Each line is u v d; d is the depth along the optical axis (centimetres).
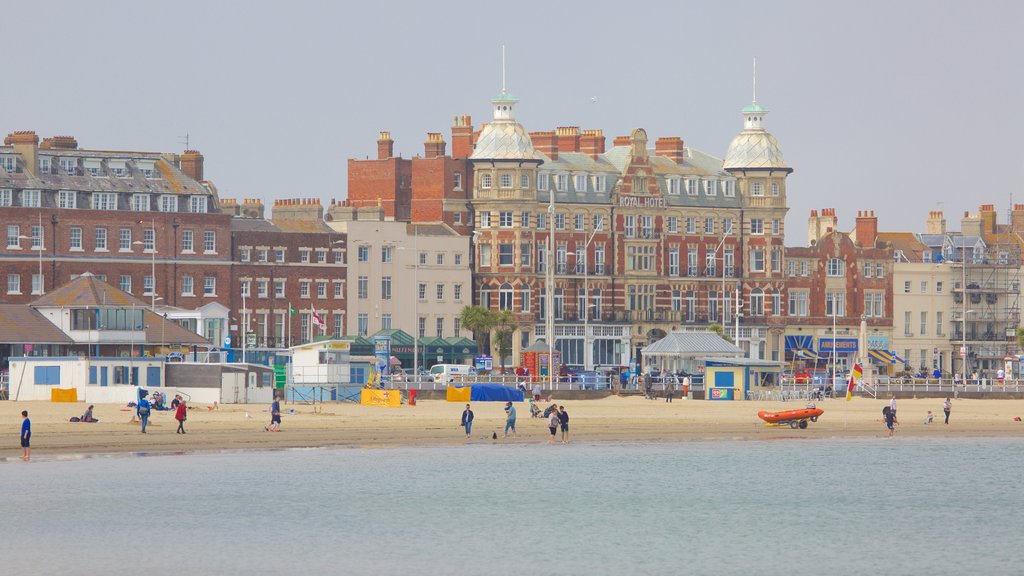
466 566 17262
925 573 17375
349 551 17775
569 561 17588
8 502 19662
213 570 16875
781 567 17538
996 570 17550
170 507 19675
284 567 17050
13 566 16838
